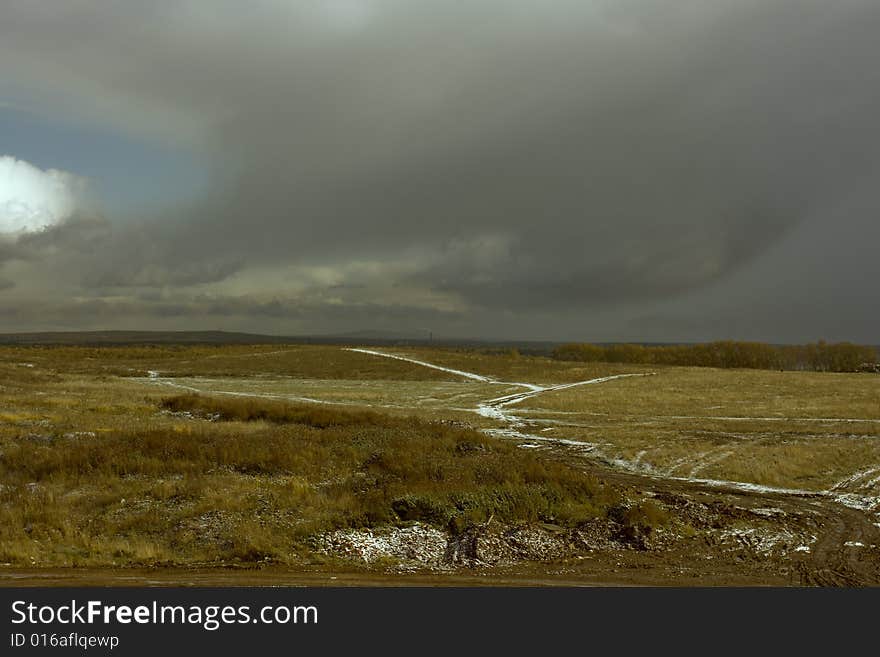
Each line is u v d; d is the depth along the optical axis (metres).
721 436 29.98
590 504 16.09
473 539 13.00
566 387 61.12
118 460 17.50
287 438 21.44
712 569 12.40
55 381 53.88
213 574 10.76
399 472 17.69
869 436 30.12
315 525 13.32
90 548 11.92
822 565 12.80
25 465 17.23
